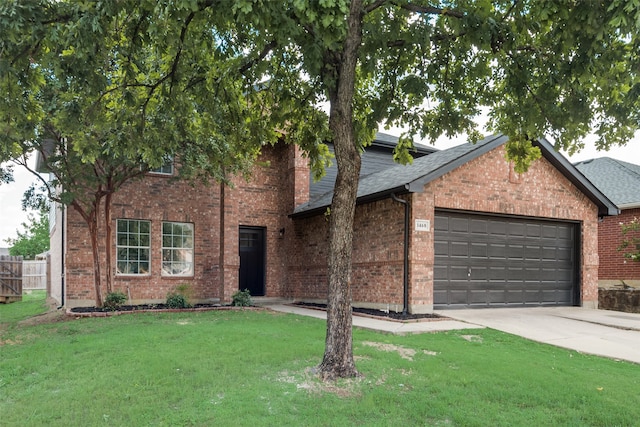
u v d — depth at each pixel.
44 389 5.53
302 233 15.62
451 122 8.27
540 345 8.05
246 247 16.09
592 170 20.06
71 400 5.02
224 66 7.51
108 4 4.98
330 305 5.79
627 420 4.54
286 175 16.33
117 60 6.99
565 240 13.70
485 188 12.08
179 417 4.51
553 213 13.11
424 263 11.01
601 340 8.44
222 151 11.16
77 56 5.27
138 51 6.71
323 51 5.93
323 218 14.62
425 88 7.66
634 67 5.52
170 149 8.31
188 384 5.42
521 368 6.24
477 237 12.24
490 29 6.62
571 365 6.64
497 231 12.58
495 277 12.43
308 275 15.16
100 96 6.70
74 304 12.87
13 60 5.50
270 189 16.36
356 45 5.89
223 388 5.28
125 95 6.65
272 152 16.47
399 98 8.48
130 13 5.64
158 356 6.62
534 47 6.86
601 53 5.91
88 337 8.26
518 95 7.32
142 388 5.31
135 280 13.76
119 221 13.72
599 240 16.61
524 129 7.66
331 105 6.43
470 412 4.71
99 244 13.21
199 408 4.73
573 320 10.61
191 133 9.09
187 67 7.31
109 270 12.48
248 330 8.78
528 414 4.70
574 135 7.34
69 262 12.87
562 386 5.50
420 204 11.08
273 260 16.22
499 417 4.60
